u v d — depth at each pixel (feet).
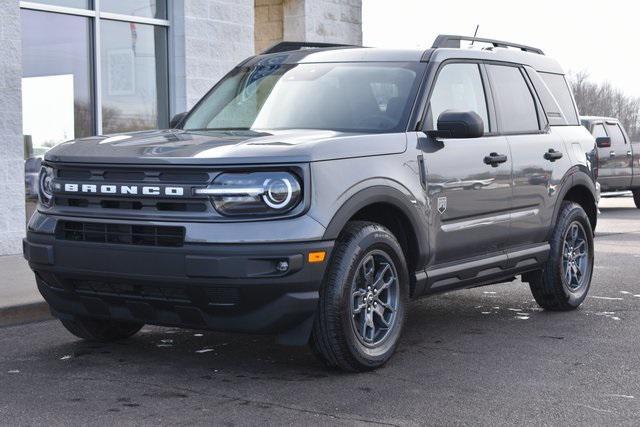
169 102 41.83
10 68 33.88
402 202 18.33
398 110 19.54
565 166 24.32
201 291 16.38
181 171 16.60
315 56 21.83
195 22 41.88
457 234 20.11
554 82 25.84
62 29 37.09
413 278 19.25
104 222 17.06
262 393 16.30
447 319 23.77
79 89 37.86
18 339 21.07
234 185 16.29
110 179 17.25
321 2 50.21
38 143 36.40
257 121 20.26
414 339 21.16
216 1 42.83
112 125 39.42
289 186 16.34
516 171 22.12
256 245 16.10
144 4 40.52
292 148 16.63
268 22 50.62
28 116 36.01
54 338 21.17
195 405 15.55
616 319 23.79
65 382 17.03
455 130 19.07
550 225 23.71
